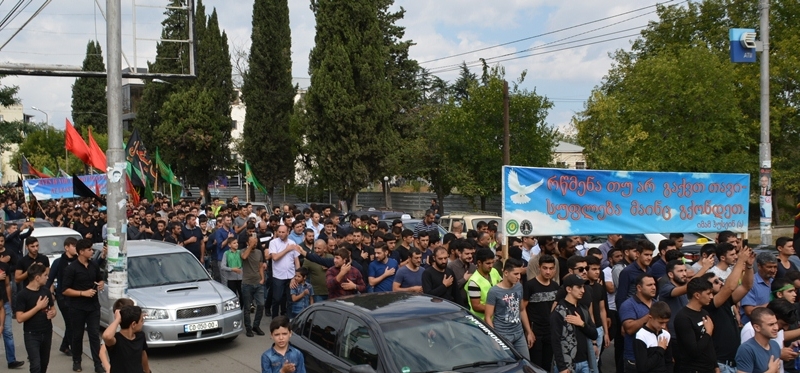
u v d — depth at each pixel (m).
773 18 35.69
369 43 36.09
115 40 9.51
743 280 7.70
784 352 6.77
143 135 50.62
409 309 7.00
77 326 9.94
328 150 36.25
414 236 11.92
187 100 46.94
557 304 7.26
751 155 33.28
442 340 6.56
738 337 7.47
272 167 43.91
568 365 7.11
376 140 36.00
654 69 31.42
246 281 12.46
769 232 16.33
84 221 19.53
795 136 35.25
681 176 11.97
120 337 6.33
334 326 7.15
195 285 11.84
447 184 35.72
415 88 46.88
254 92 43.66
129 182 20.89
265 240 14.22
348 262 10.60
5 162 89.69
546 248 10.66
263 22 43.47
